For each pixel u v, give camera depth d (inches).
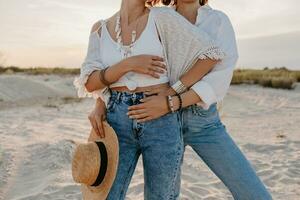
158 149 119.3
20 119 480.4
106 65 126.0
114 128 122.3
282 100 717.9
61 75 1280.8
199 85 121.8
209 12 131.3
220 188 236.8
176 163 120.9
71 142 311.4
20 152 289.1
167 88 123.4
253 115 545.0
